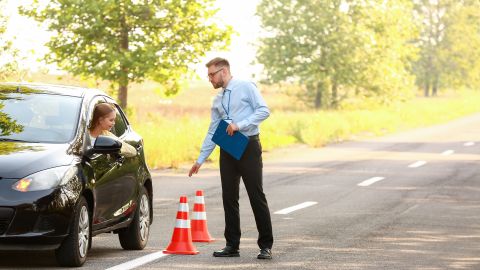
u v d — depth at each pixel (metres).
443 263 12.77
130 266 11.80
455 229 16.64
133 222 13.38
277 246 14.11
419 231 16.23
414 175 27.88
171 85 44.22
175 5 41.00
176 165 29.41
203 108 76.75
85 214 11.58
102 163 12.19
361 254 13.42
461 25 139.50
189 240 13.17
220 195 21.84
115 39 41.28
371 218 18.00
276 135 42.97
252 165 12.55
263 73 84.75
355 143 43.41
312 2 81.19
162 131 35.06
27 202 10.79
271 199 21.36
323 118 51.94
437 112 76.94
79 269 11.39
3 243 10.77
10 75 27.97
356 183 25.28
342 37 79.19
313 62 81.06
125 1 40.34
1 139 11.73
